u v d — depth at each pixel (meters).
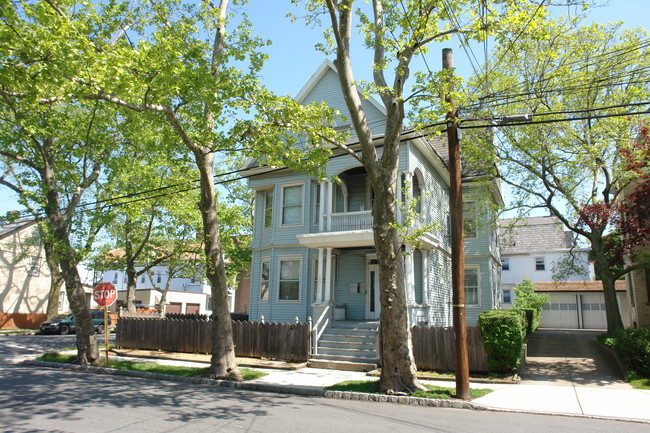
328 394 10.71
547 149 16.80
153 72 9.91
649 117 15.38
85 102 13.09
